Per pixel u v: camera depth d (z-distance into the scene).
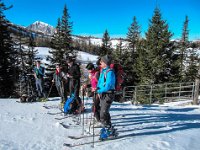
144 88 27.67
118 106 13.05
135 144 5.97
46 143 6.08
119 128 7.57
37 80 14.34
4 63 28.05
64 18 36.59
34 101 13.57
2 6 27.73
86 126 7.68
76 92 9.41
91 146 5.84
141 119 9.14
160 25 30.95
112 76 6.05
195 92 18.86
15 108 11.02
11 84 28.14
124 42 41.19
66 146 5.85
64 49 35.97
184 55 37.62
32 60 32.06
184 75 32.47
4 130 7.19
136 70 31.56
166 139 6.41
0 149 5.53
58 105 11.91
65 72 11.27
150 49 30.45
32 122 8.17
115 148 5.70
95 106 7.66
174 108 15.17
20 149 5.61
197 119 10.41
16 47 31.23
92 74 7.65
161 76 30.16
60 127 7.55
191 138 6.62
